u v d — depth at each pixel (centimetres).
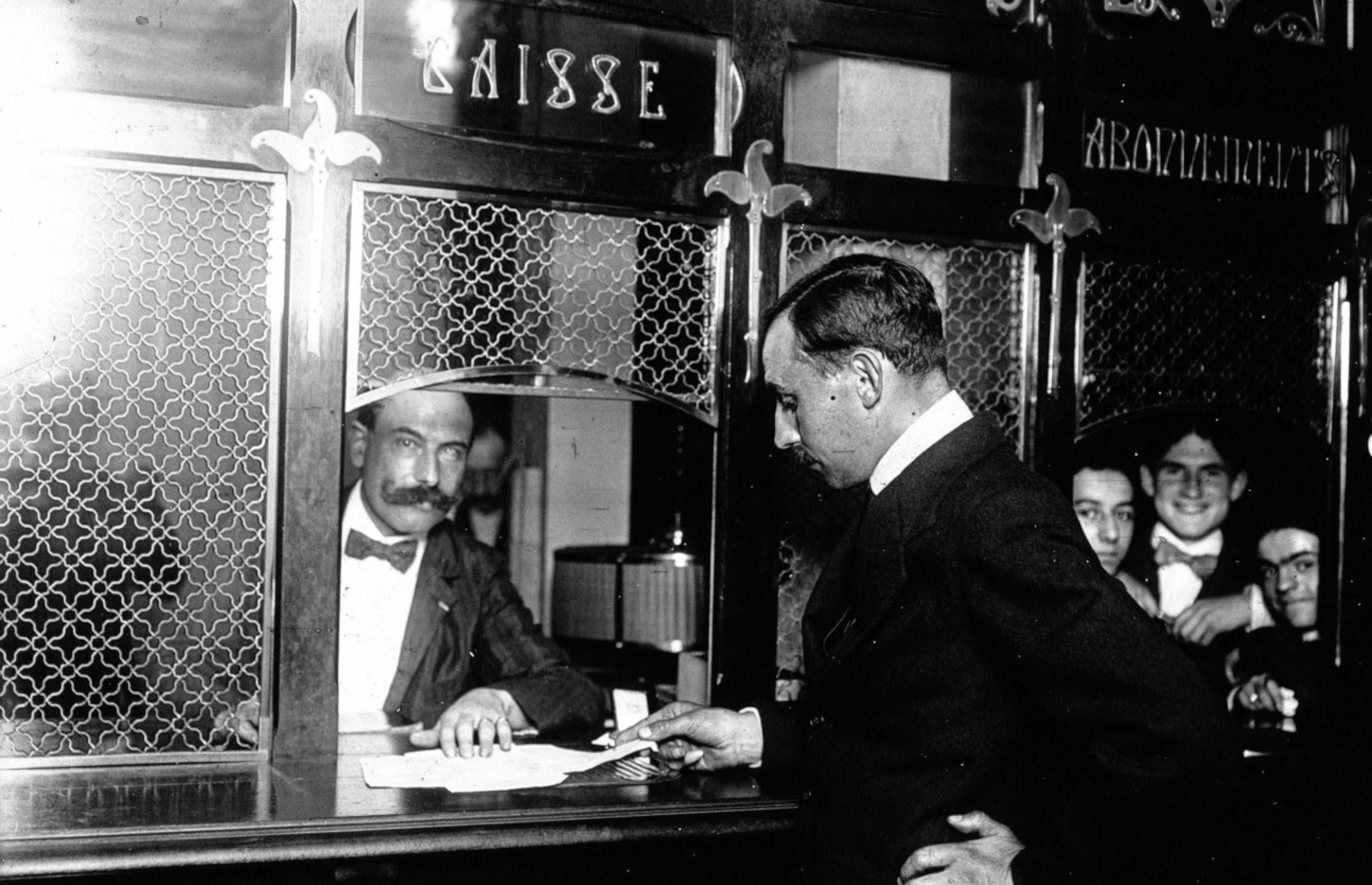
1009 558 161
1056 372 260
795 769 224
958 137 262
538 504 370
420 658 302
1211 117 275
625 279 241
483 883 193
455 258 243
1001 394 262
